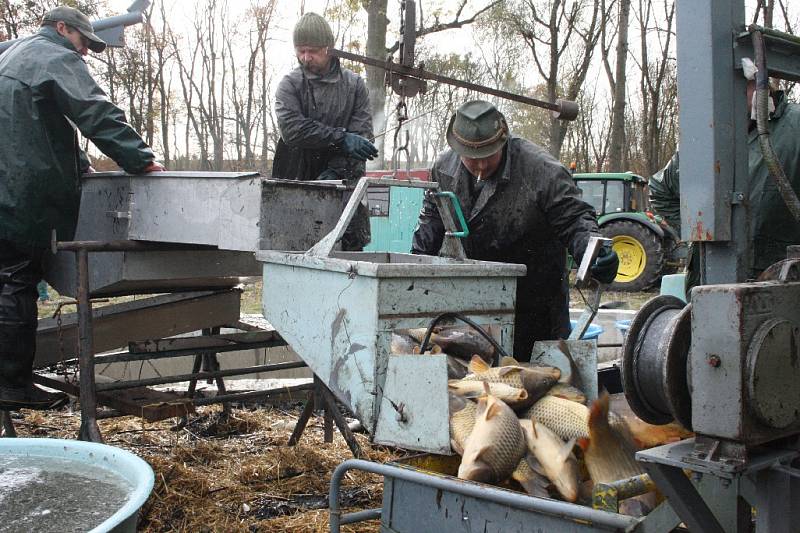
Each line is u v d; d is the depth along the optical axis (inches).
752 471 69.2
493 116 140.9
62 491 81.3
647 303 80.6
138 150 150.3
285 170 196.1
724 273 86.8
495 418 90.0
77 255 144.7
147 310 173.2
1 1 626.5
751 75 82.6
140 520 135.3
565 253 164.1
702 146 84.4
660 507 74.9
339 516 96.3
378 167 443.2
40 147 150.7
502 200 151.3
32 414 208.2
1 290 151.4
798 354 70.9
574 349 112.0
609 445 89.0
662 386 76.0
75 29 160.7
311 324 116.8
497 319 119.5
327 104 185.3
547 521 77.4
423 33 581.3
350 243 157.8
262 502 148.4
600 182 582.6
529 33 827.4
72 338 168.6
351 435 154.5
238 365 266.8
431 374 95.5
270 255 124.9
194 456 172.1
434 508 87.6
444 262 136.5
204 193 141.0
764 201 142.4
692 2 83.9
